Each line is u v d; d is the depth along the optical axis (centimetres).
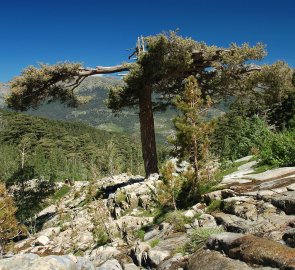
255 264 635
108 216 1947
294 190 1009
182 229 1119
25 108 2736
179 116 1540
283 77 2589
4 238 1995
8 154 9706
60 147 12038
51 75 2559
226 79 2622
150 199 1834
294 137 1565
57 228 2231
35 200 3528
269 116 4206
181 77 2816
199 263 743
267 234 782
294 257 590
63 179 7488
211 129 1510
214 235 798
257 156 1766
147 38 2386
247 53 2462
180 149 1505
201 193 1372
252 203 1029
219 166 1889
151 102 2733
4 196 2169
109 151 4656
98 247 1451
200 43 2502
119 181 3050
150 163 2672
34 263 793
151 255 950
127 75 2492
